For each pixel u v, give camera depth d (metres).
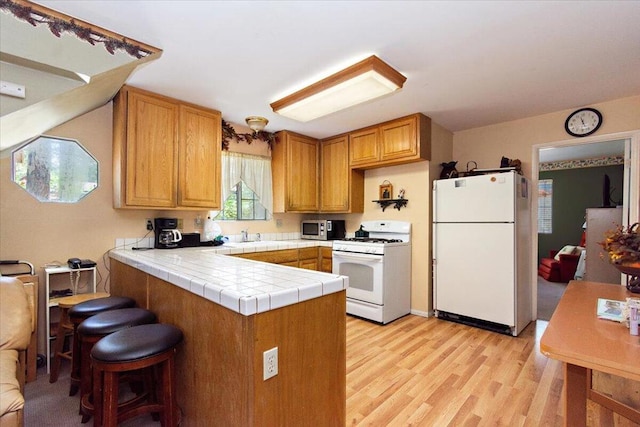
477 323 3.34
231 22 1.75
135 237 2.98
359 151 3.94
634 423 1.72
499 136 3.69
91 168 2.72
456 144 4.03
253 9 1.63
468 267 3.25
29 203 2.45
